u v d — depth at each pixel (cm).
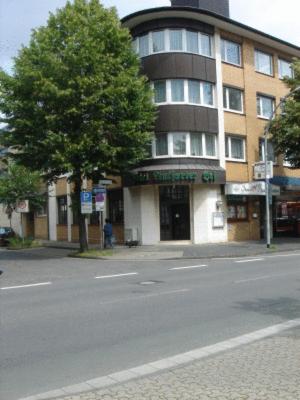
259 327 780
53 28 2245
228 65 2978
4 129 2311
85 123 2180
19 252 2741
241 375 525
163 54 2747
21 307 1013
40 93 2120
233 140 2992
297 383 495
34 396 497
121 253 2281
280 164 3272
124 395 476
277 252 2294
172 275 1489
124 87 2188
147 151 2681
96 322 848
